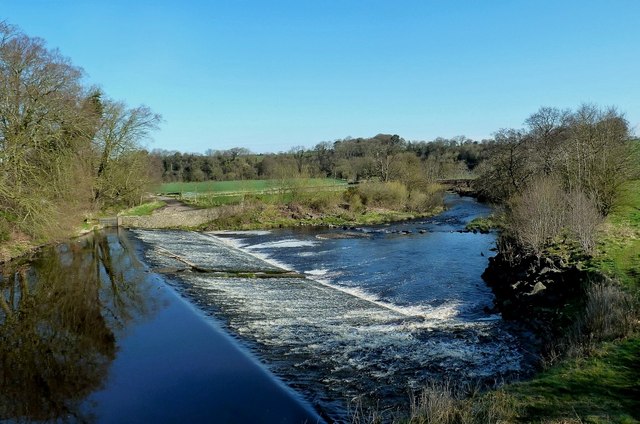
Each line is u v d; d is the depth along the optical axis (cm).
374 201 6412
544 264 1831
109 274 2536
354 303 1981
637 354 993
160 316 1717
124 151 5006
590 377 925
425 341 1445
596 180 2719
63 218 3469
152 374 1170
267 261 3152
